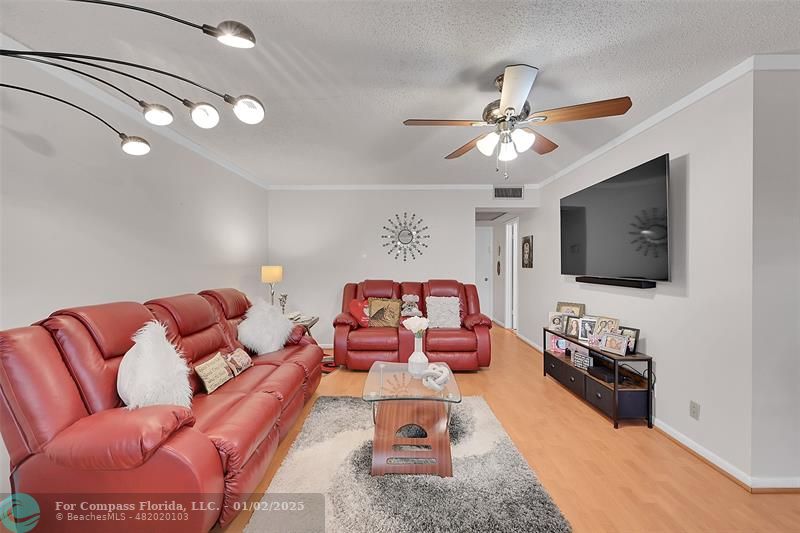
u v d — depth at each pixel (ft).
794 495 6.24
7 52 3.69
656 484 6.53
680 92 7.66
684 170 7.95
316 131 9.91
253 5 5.04
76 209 6.94
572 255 12.41
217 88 7.48
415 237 16.92
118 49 6.12
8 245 5.78
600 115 6.41
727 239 6.89
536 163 13.20
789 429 6.37
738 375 6.65
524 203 16.74
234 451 5.19
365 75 6.93
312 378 9.96
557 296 14.60
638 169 8.98
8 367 4.53
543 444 7.97
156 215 9.22
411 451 6.86
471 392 11.23
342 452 7.57
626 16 5.28
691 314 7.72
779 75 6.39
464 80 7.11
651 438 8.26
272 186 16.78
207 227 11.68
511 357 15.47
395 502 6.00
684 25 5.49
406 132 9.98
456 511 5.77
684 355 7.89
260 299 11.12
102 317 5.82
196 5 5.05
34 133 6.17
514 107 6.40
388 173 14.73
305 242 16.93
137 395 5.33
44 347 4.91
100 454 4.36
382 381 8.30
